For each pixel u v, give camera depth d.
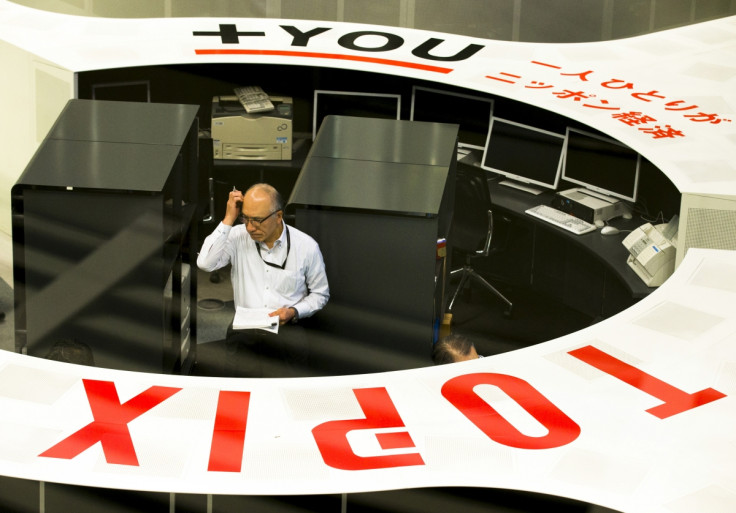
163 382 3.43
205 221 6.67
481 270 6.97
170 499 3.08
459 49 7.09
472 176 6.15
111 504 3.08
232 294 6.62
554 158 6.58
